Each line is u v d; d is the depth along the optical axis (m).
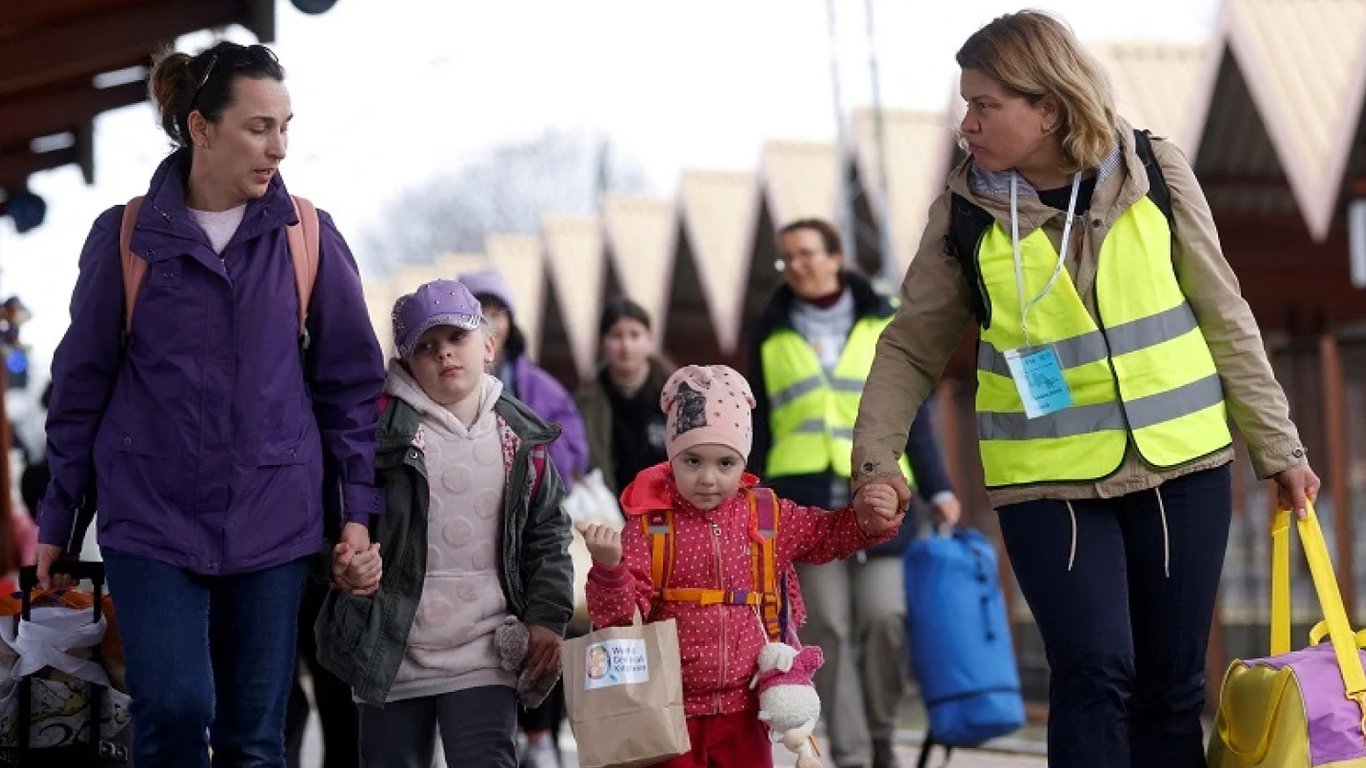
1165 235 5.95
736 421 6.07
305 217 6.02
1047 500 5.98
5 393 17.16
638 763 5.88
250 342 5.82
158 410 5.77
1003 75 5.81
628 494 6.16
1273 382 6.04
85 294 5.82
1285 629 6.15
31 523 17.75
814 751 6.02
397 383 6.50
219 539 5.77
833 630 9.69
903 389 6.28
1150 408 5.90
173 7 12.27
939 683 9.70
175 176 5.89
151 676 5.68
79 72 12.55
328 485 6.16
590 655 5.90
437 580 6.42
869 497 6.03
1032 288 5.95
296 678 9.01
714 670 6.04
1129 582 6.13
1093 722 5.90
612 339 10.60
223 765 5.93
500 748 6.44
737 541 6.12
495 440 6.52
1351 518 15.00
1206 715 14.40
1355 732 5.73
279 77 5.84
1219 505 6.02
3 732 6.48
